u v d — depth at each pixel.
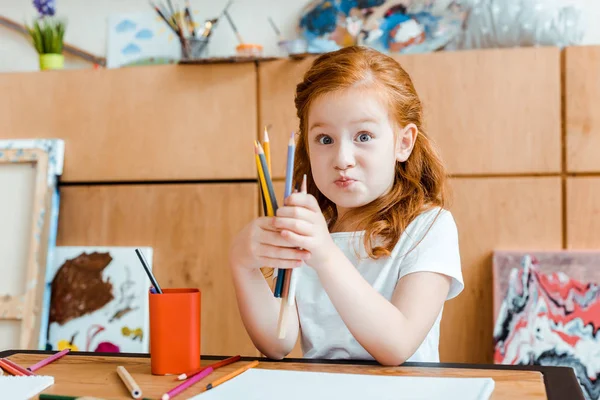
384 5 1.85
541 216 1.64
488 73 1.66
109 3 2.11
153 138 1.82
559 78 1.64
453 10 1.80
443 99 1.68
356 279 0.71
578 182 1.62
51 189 1.84
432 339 0.92
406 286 0.82
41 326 1.81
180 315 0.66
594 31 1.85
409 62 1.69
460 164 1.67
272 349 0.83
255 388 0.59
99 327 1.81
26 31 2.16
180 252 1.79
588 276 1.59
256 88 1.77
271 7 2.02
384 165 0.84
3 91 1.91
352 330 0.72
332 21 1.88
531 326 1.59
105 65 2.10
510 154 1.65
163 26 2.03
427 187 1.00
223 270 1.77
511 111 1.65
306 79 0.91
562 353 1.57
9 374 0.66
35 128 1.89
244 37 2.03
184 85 1.81
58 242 1.87
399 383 0.59
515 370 0.66
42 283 1.83
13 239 1.89
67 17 2.13
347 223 0.97
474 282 1.65
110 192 1.84
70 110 1.88
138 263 1.80
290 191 0.68
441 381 0.59
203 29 1.89
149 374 0.67
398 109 0.88
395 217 0.92
